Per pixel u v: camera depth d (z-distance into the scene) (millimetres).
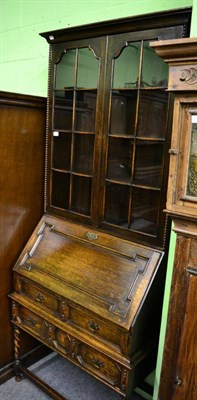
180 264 1036
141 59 1341
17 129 1706
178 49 892
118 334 1321
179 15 1193
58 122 1736
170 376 1113
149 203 1402
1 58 2404
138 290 1328
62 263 1605
